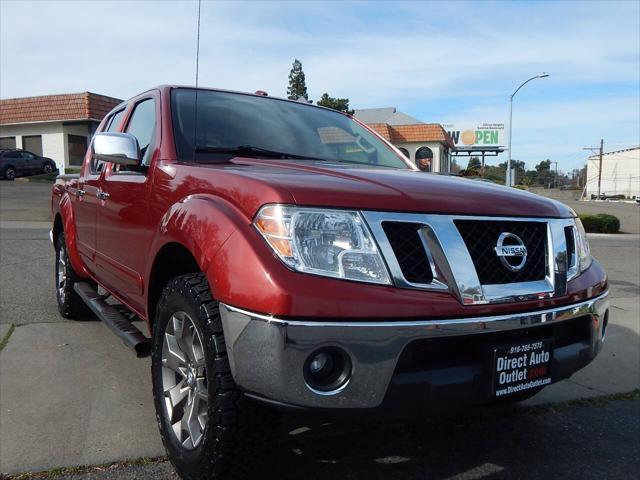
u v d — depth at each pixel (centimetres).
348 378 204
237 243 215
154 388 278
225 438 217
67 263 492
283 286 199
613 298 731
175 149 311
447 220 231
